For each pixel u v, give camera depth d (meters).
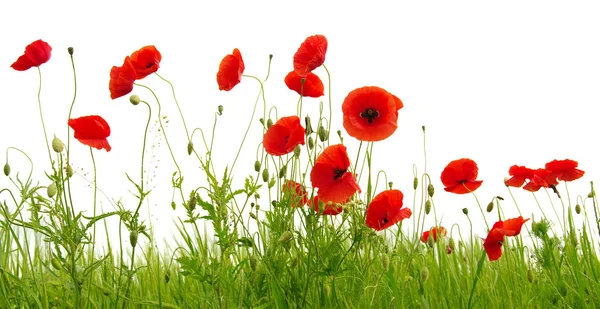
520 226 1.79
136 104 1.67
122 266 1.68
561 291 1.93
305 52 1.73
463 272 1.92
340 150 1.66
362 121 1.67
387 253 1.84
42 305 1.70
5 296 1.66
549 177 1.97
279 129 1.75
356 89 1.66
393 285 1.76
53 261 1.67
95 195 1.68
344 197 1.65
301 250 1.76
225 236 1.68
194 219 1.68
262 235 1.78
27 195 1.64
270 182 1.76
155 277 1.93
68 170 1.65
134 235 1.65
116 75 1.75
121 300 1.76
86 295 1.71
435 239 1.96
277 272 1.74
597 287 1.85
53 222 1.64
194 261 1.67
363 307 1.73
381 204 1.70
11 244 1.79
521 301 1.89
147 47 1.80
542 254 1.92
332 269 1.71
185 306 1.80
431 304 1.80
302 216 1.73
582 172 1.97
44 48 1.74
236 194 1.69
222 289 1.77
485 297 1.87
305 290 1.71
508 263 1.99
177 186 1.68
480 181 1.88
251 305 1.70
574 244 1.89
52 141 1.63
